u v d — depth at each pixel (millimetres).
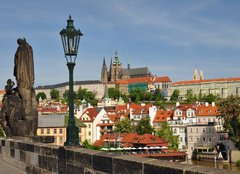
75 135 13664
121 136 121938
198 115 157500
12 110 23000
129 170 8750
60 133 126938
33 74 23594
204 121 155875
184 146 136375
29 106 23297
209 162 111438
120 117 168625
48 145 15156
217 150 118875
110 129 156500
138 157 9086
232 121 101375
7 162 21828
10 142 21125
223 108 103312
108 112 186000
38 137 22719
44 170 15195
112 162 9617
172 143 120125
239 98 103438
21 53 23250
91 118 158375
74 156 12211
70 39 14125
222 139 125000
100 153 10641
